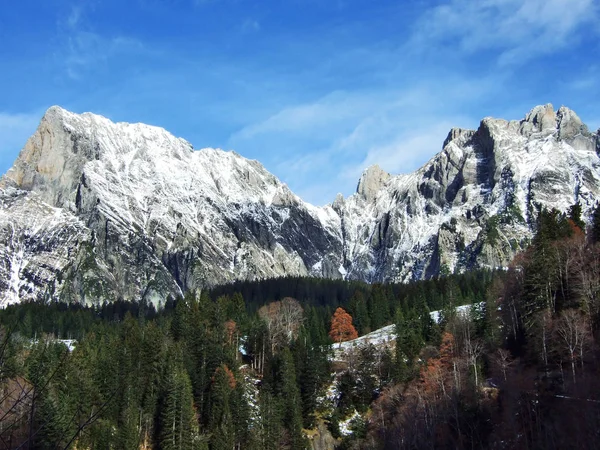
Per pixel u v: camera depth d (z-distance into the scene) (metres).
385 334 161.75
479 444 89.25
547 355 97.06
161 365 125.56
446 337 122.69
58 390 93.50
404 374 125.19
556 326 95.19
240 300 196.12
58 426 53.50
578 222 138.75
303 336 154.50
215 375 127.25
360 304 184.50
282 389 128.50
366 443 114.75
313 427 128.50
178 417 109.88
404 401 113.19
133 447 100.69
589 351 88.81
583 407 75.81
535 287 108.56
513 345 113.69
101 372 114.44
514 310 117.31
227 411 115.31
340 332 168.88
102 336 144.50
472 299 172.50
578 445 72.38
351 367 140.00
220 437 110.69
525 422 85.12
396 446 104.06
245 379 138.75
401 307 184.00
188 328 147.25
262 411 118.69
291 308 197.62
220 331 149.38
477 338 121.44
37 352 96.62
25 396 17.67
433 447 93.75
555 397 84.44
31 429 16.86
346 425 127.56
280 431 117.88
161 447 109.81
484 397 97.56
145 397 119.88
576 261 107.00
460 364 108.31
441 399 100.69
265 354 153.50
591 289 101.00
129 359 123.25
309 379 132.00
